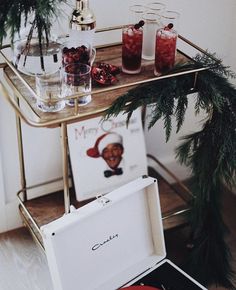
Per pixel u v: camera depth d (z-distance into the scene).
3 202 1.95
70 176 2.03
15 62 1.52
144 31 1.64
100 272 1.58
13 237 1.99
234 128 1.58
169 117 1.50
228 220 2.11
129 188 1.53
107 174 1.96
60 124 1.46
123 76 1.58
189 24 1.96
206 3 1.94
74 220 1.42
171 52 1.55
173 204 1.97
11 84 1.52
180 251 1.96
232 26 2.05
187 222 1.91
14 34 1.46
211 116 1.62
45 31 1.44
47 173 2.02
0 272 1.85
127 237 1.61
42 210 1.88
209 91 1.55
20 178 1.96
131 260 1.65
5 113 1.79
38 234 1.83
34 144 1.92
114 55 1.70
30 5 1.40
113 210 1.54
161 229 1.62
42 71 1.50
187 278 1.62
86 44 1.53
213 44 2.06
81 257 1.51
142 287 1.54
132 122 1.96
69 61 1.47
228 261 1.84
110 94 1.52
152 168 2.17
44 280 1.82
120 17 1.80
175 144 2.23
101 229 1.53
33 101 1.45
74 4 1.67
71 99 1.45
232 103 1.59
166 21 1.63
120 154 1.97
